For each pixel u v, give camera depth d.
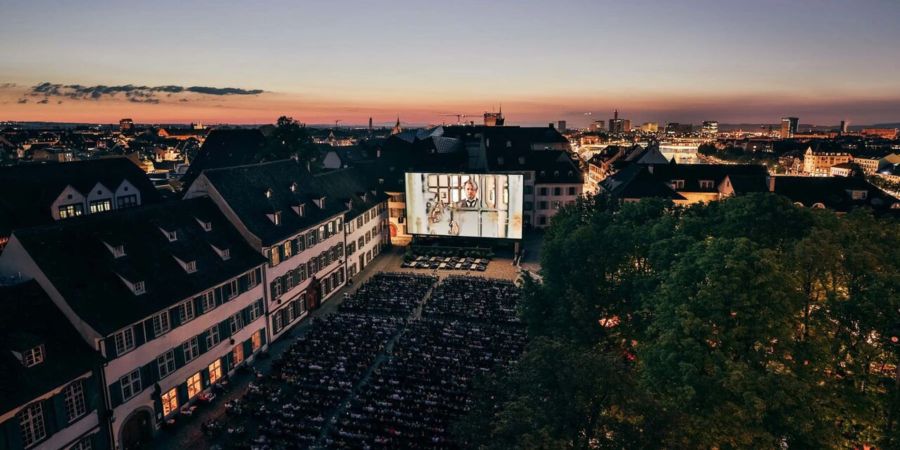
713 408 28.55
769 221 42.88
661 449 24.25
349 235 84.69
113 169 78.44
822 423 28.16
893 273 33.66
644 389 27.72
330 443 40.31
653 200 59.06
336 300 76.00
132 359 41.97
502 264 90.31
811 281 36.56
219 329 52.16
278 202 68.56
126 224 48.50
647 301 40.81
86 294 40.44
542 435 23.48
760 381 27.50
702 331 31.53
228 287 53.62
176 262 49.41
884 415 32.25
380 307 68.75
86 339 39.06
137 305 42.81
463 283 77.94
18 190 66.19
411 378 49.03
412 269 88.75
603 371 25.92
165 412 45.50
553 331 47.00
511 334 58.62
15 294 37.56
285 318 65.06
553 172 116.44
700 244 37.59
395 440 40.00
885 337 32.03
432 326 61.09
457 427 31.73
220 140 114.12
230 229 59.19
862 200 89.00
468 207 94.00
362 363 53.16
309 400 46.47
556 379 27.23
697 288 35.00
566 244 51.94
